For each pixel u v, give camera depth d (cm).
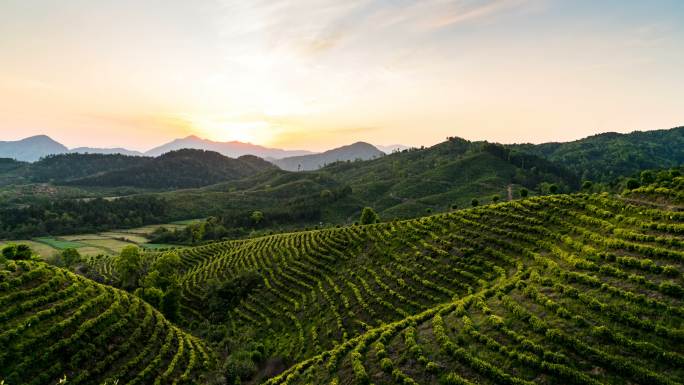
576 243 3969
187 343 5019
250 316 6291
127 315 4731
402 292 4809
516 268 4153
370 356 3173
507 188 18112
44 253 10919
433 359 2833
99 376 3688
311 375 3316
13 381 3112
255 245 10131
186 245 12925
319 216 17550
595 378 2239
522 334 2788
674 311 2498
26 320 3644
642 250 3328
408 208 16975
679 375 2077
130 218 16175
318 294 5947
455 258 4975
